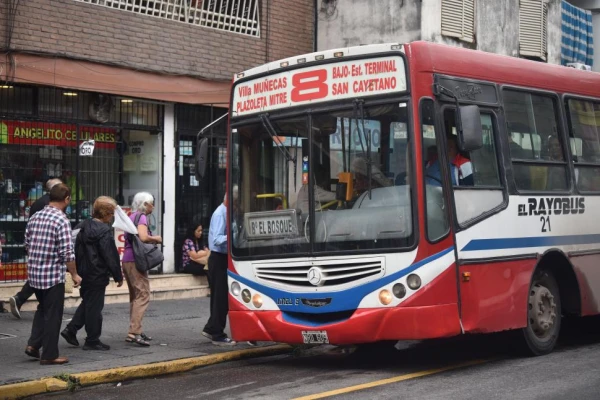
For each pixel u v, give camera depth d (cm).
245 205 1025
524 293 1024
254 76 1041
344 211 950
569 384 879
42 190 1509
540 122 1091
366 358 1097
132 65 1605
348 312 949
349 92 962
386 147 934
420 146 920
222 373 1011
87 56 1537
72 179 1552
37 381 895
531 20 2233
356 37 1958
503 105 1034
